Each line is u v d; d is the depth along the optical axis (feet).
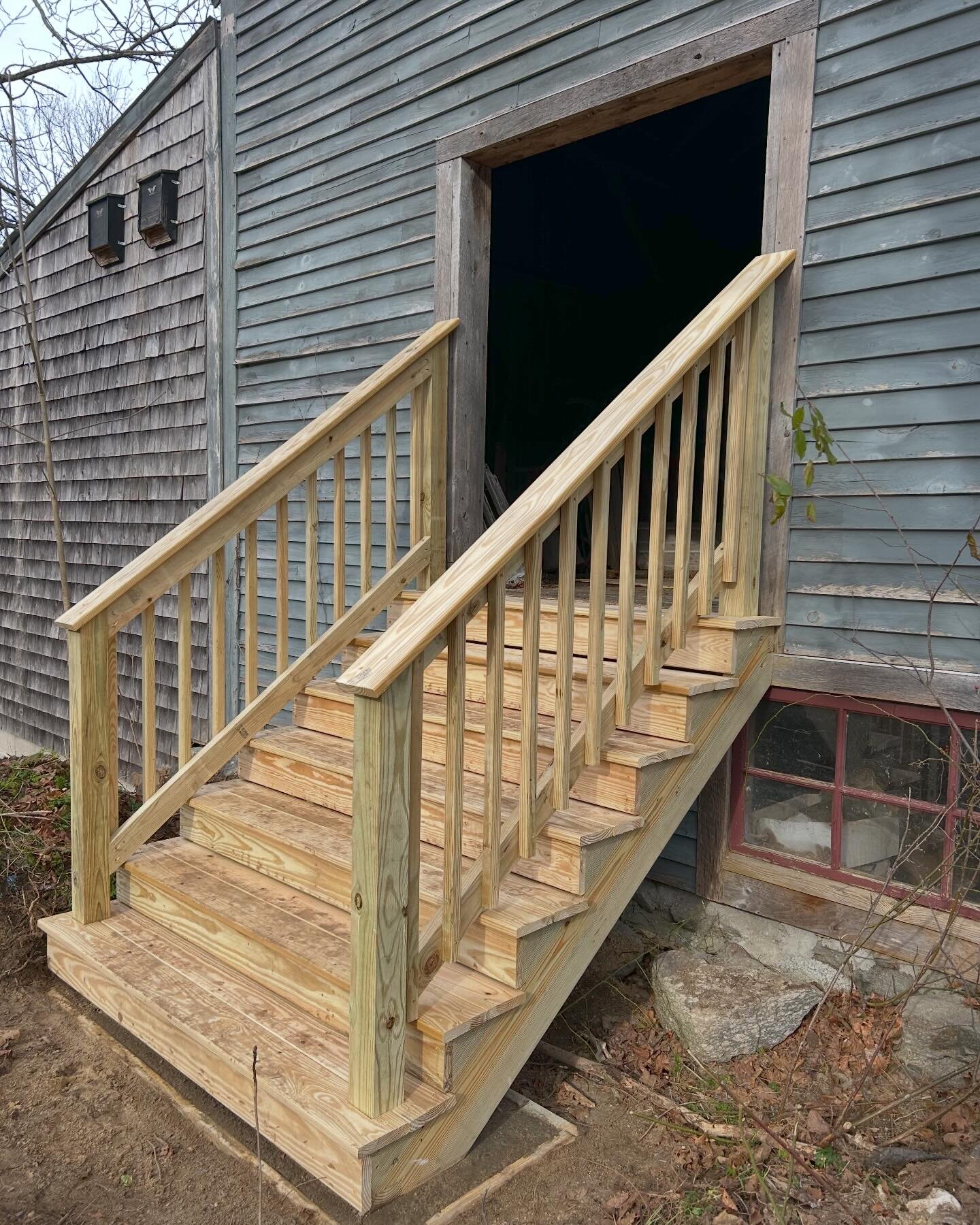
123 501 20.31
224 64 16.96
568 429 22.06
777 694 10.17
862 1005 9.57
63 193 21.33
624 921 11.84
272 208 16.15
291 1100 6.95
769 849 10.64
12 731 25.31
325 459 12.10
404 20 13.70
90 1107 8.30
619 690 8.52
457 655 6.97
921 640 9.04
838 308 9.41
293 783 11.10
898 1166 7.36
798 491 9.75
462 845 8.84
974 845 8.66
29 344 23.27
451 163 13.07
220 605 11.43
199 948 9.43
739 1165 7.41
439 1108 6.95
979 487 8.62
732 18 10.09
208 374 17.69
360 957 6.72
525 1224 6.75
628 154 19.07
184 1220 6.91
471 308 13.19
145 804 10.57
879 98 9.05
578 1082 8.74
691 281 22.35
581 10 11.43
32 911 11.41
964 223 8.61
